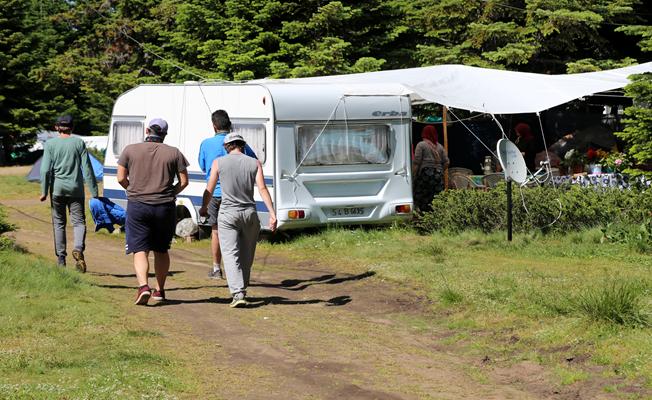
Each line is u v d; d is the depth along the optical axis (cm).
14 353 777
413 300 1080
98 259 1499
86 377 717
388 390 734
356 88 1645
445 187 1802
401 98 1669
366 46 3005
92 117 5259
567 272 1120
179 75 3212
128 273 1330
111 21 4241
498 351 845
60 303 991
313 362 815
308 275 1307
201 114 1745
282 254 1516
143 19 4016
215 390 718
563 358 791
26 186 3228
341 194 1642
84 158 1240
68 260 1439
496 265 1207
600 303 851
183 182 1048
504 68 2669
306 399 704
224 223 1045
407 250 1410
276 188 1599
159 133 1046
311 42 2991
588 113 2412
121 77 3769
